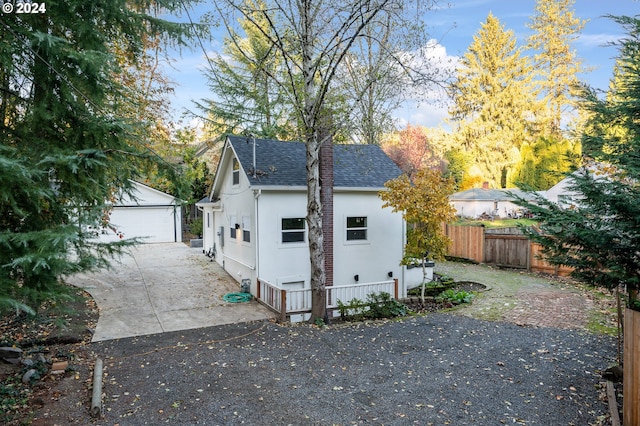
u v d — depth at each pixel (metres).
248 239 12.02
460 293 11.41
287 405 5.10
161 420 4.70
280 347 7.34
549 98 34.84
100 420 4.68
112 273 14.03
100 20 6.44
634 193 4.73
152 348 7.26
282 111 14.47
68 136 5.80
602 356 6.62
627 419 4.43
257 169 11.64
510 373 6.06
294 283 11.91
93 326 8.55
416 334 8.10
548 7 34.75
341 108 9.19
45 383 5.60
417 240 11.44
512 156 34.06
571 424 4.62
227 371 6.19
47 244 4.31
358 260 12.59
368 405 5.11
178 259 17.16
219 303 10.70
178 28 6.75
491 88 35.44
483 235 16.81
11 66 5.05
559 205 6.25
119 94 6.58
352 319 9.58
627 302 5.69
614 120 6.36
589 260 5.05
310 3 8.41
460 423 4.67
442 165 33.56
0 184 4.47
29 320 5.57
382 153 14.95
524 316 9.24
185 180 6.72
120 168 6.34
